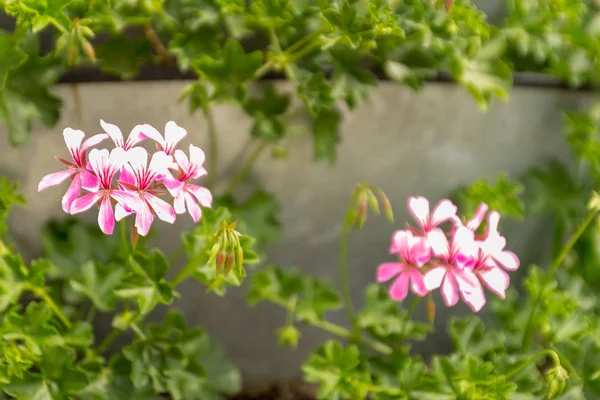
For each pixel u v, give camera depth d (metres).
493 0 0.93
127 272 0.84
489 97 0.90
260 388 0.95
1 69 0.85
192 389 0.87
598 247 0.96
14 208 0.90
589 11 0.96
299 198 0.93
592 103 0.96
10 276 0.84
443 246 0.80
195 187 0.79
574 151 0.96
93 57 0.84
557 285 0.92
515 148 0.95
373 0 0.87
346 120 0.92
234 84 0.87
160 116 0.90
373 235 0.94
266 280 0.91
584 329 0.87
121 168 0.77
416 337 0.90
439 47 0.89
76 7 0.86
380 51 0.89
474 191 0.93
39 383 0.83
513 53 0.93
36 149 0.89
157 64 0.88
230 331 0.95
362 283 0.96
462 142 0.94
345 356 0.86
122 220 0.83
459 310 0.96
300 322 0.95
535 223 0.97
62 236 0.90
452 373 0.84
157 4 0.88
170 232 0.91
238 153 0.91
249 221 0.91
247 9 0.88
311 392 0.95
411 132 0.93
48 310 0.84
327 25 0.86
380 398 0.85
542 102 0.95
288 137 0.91
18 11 0.84
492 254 0.81
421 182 0.95
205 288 0.93
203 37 0.88
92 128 0.89
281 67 0.88
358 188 0.85
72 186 0.77
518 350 0.89
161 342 0.87
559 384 0.81
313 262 0.95
